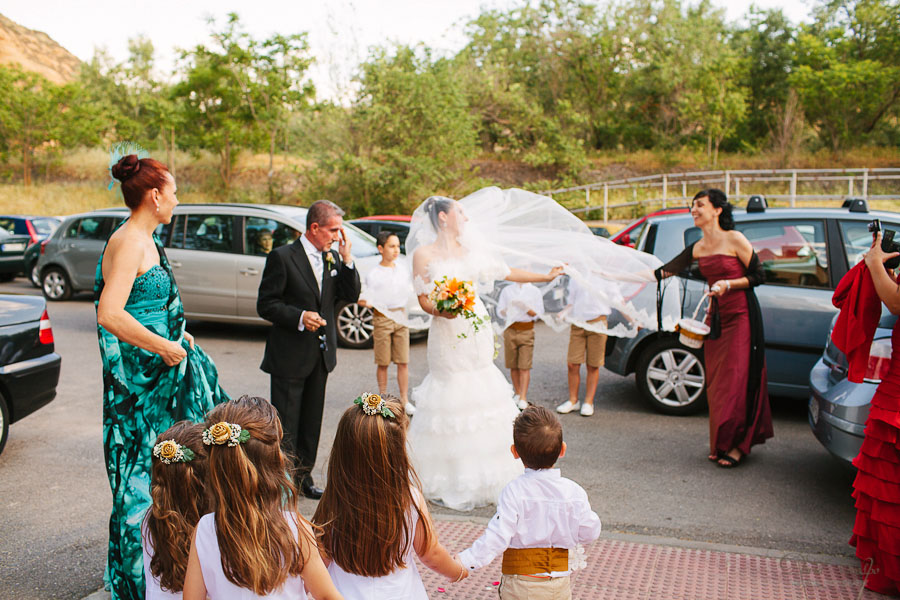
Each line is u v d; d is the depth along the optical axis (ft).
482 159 101.55
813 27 111.75
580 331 22.26
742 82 109.40
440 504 16.07
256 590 7.25
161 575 8.14
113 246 10.86
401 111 78.95
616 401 24.00
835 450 14.51
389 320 22.53
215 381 12.36
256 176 97.55
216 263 33.24
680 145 105.60
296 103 91.20
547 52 109.81
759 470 17.75
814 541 13.98
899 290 11.67
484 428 15.74
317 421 16.06
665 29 104.37
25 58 294.46
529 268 18.15
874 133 104.73
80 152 114.11
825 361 16.58
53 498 16.22
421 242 16.47
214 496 7.38
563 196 88.53
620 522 14.83
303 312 15.28
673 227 22.15
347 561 8.25
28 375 17.97
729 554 13.29
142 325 10.65
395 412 8.40
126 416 10.96
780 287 20.99
